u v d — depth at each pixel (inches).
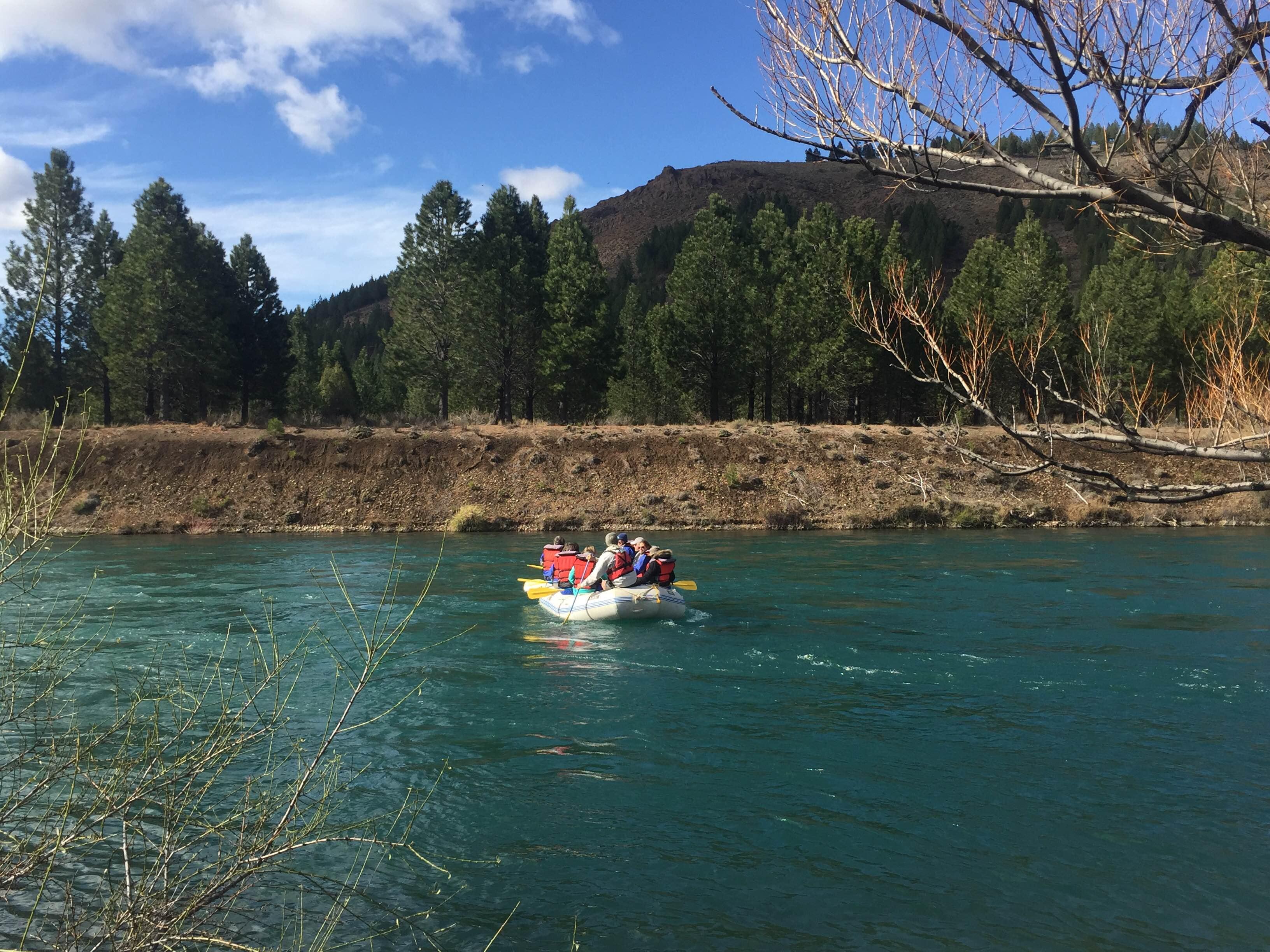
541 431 1556.3
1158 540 1079.0
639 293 3339.1
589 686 443.8
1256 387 144.9
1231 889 243.4
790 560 913.5
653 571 626.2
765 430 1571.1
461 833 280.1
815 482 1416.1
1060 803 301.0
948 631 570.9
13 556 142.4
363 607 653.9
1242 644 526.9
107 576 807.1
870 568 854.5
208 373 1694.1
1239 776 322.7
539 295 1900.8
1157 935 221.8
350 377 2632.9
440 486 1423.5
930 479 1391.5
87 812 165.0
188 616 605.3
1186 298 1273.4
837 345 1857.8
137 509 1320.1
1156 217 117.2
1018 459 1396.4
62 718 192.4
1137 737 365.4
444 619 617.6
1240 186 113.3
